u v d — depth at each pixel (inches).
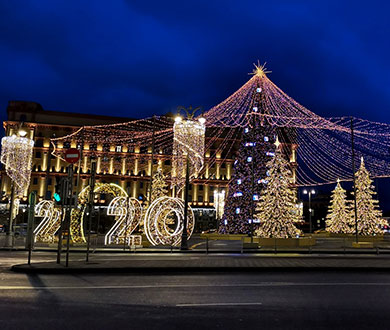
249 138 1596.9
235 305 317.1
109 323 258.2
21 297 345.7
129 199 1226.6
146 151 4197.8
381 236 1841.8
